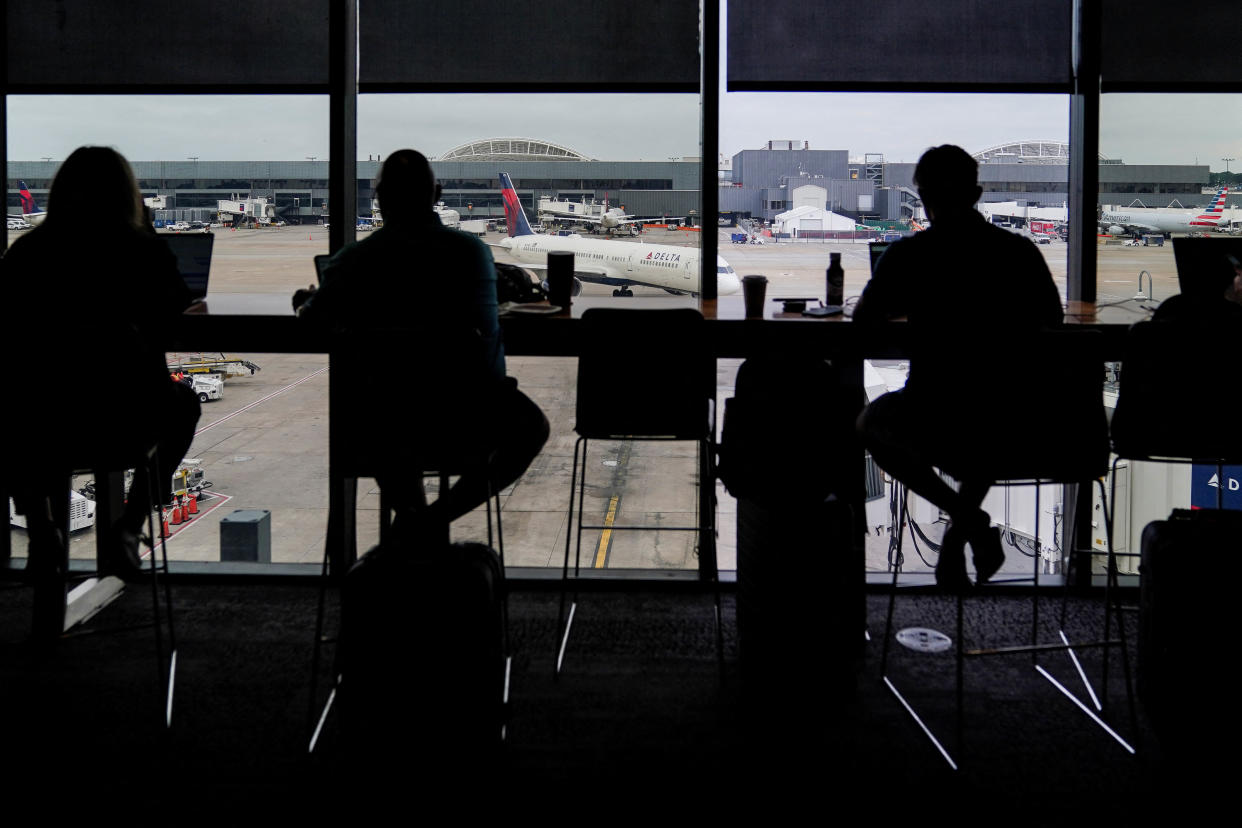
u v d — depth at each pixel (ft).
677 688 7.61
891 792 5.93
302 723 6.93
